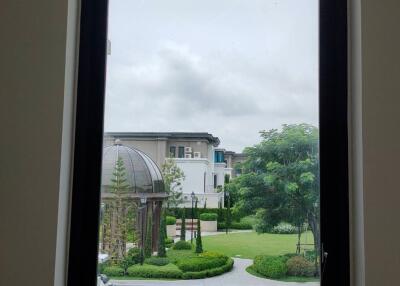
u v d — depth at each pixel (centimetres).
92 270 135
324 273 131
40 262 120
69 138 132
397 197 118
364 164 120
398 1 124
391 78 122
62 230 127
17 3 127
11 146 123
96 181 138
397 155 120
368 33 124
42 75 125
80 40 140
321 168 136
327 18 139
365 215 119
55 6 127
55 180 123
